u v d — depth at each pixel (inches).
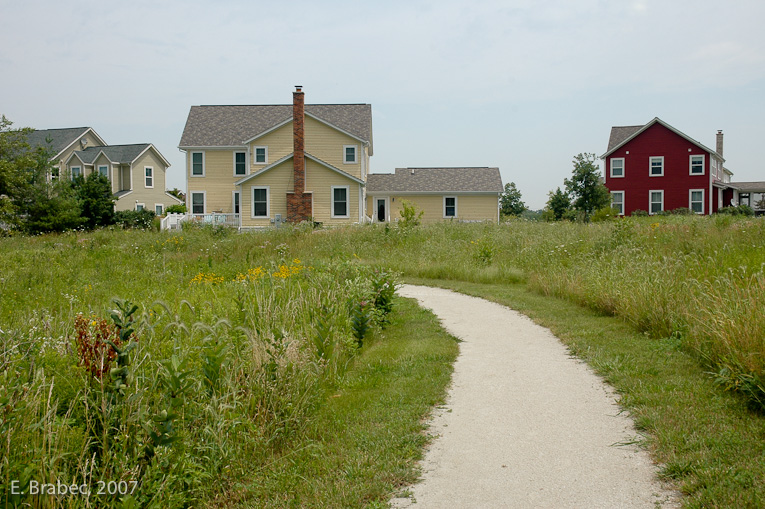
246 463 188.4
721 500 152.9
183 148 1501.0
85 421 171.8
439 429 217.3
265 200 1370.6
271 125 1541.6
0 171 1262.3
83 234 1022.4
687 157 1625.2
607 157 1688.0
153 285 461.7
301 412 216.7
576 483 171.8
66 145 1908.2
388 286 412.2
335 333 312.2
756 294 273.4
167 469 168.7
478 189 1660.9
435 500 165.8
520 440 204.5
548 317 407.8
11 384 163.6
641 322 350.0
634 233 617.0
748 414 210.5
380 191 1672.0
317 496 169.3
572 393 251.1
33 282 465.1
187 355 217.5
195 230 1005.2
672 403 225.5
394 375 283.9
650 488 166.6
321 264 520.4
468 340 354.3
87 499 145.0
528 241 716.7
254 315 305.9
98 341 181.2
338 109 1577.3
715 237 558.9
